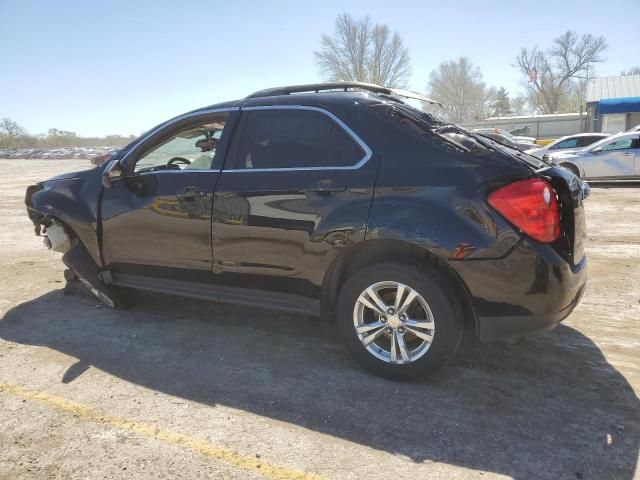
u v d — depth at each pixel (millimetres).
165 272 4184
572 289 3113
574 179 3475
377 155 3320
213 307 4906
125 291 4785
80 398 3309
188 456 2719
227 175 3793
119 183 4312
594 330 4246
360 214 3256
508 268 2998
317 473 2580
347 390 3357
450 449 2748
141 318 4660
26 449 2789
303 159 3564
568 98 75562
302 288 3592
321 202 3389
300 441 2840
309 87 3986
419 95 4465
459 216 3049
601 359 3727
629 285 5379
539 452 2711
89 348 4055
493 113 90188
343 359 3807
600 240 7559
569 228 3215
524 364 3666
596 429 2895
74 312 4840
